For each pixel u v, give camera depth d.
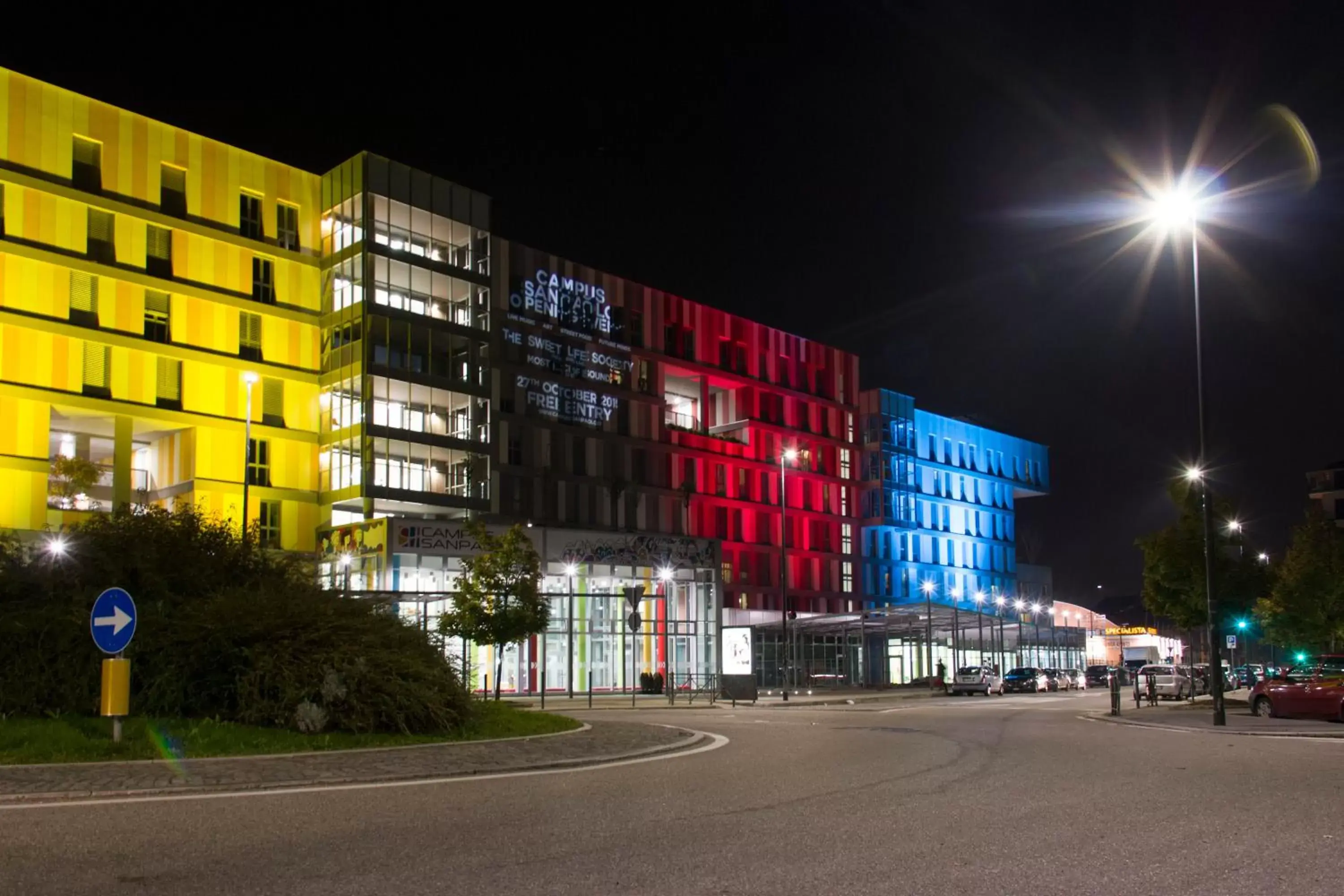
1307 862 8.27
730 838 9.38
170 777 13.10
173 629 19.03
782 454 57.03
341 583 51.12
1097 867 8.12
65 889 7.38
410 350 56.50
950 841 9.21
